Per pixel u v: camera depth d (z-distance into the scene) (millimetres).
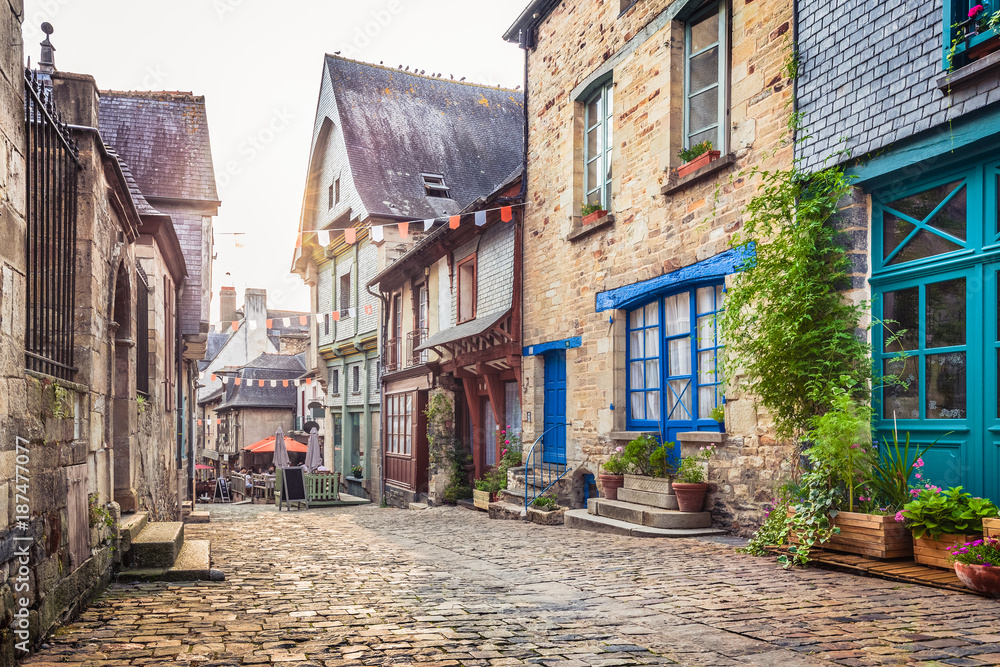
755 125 7738
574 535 8742
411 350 19234
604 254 10516
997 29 5180
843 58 6566
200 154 15523
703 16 8906
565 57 11797
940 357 5852
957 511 5090
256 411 35250
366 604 4934
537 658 3580
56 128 4633
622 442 9977
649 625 4223
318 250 27281
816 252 6609
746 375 7602
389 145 23719
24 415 3682
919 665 3303
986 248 5457
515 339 12867
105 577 5594
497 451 14375
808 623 4098
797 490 6465
